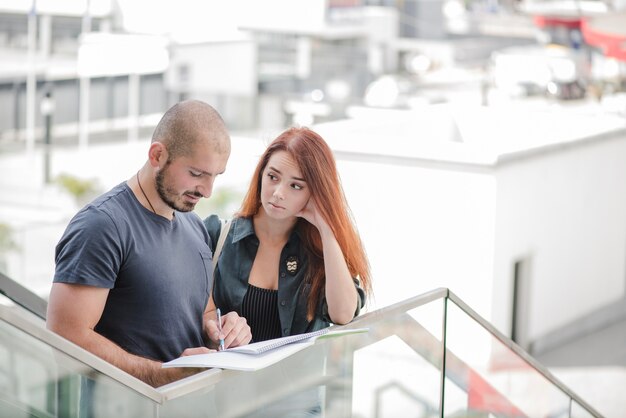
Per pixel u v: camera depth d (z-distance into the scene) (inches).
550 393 169.2
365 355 122.3
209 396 101.3
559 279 329.7
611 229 357.1
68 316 105.7
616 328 354.6
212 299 130.6
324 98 1179.3
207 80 1170.0
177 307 114.9
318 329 130.0
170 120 109.4
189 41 909.8
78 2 836.6
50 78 930.1
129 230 109.8
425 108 381.1
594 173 341.4
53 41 864.3
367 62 1262.3
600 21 570.3
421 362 132.3
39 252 486.9
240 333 121.6
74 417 91.2
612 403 283.1
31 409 88.7
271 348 107.7
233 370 103.2
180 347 116.0
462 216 291.4
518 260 303.1
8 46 868.0
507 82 684.1
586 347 333.1
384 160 299.7
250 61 1175.6
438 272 296.7
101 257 106.7
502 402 153.2
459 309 138.9
